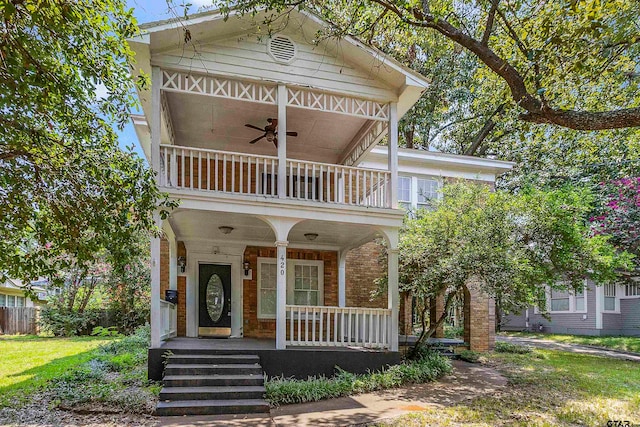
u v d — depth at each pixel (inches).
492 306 527.8
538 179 741.9
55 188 202.8
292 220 336.2
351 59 359.3
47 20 165.5
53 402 258.7
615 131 340.2
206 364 301.4
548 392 309.6
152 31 298.2
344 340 390.6
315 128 418.0
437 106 743.7
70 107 190.7
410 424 230.1
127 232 217.3
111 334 636.7
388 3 248.4
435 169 538.6
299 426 228.1
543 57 261.4
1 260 200.1
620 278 625.6
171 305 391.9
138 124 425.1
